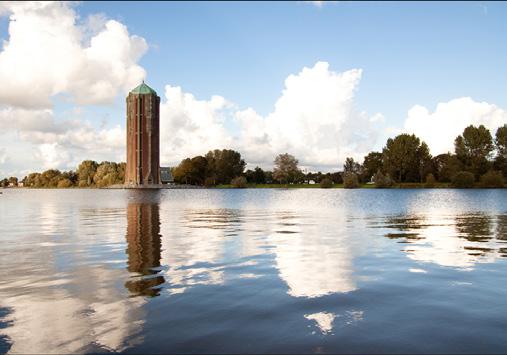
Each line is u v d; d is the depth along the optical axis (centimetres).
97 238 2002
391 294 975
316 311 839
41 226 2650
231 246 1731
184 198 9450
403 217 3491
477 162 15075
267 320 781
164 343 663
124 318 786
